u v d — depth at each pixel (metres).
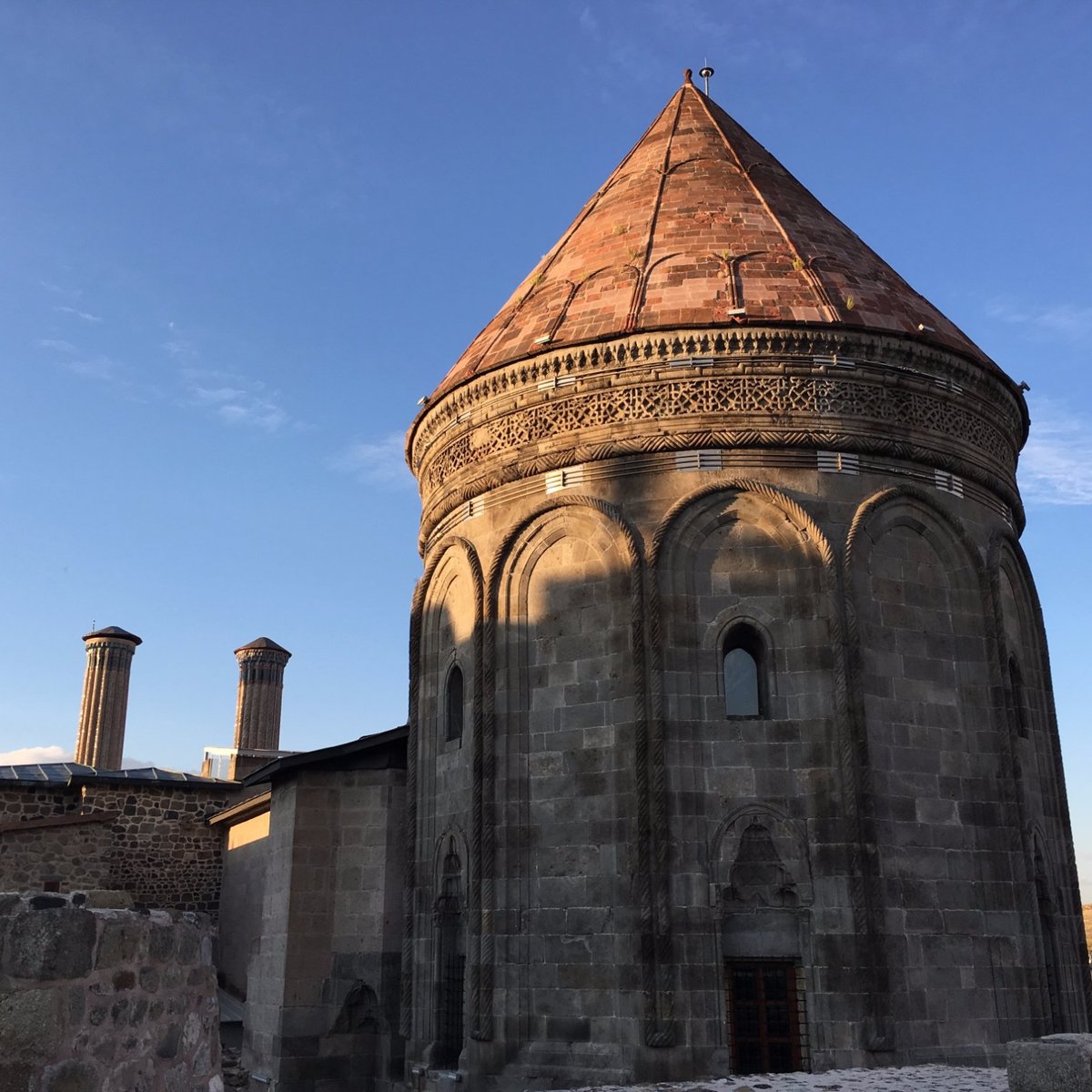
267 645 55.06
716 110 26.97
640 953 16.95
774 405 19.41
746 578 18.73
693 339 19.56
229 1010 27.88
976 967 17.59
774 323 19.44
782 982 16.94
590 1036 17.20
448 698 21.36
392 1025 21.80
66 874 28.59
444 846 20.39
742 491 19.02
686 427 19.39
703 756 17.89
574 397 20.23
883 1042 16.30
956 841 18.20
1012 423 22.05
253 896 28.70
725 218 22.58
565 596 19.50
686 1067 16.33
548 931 18.06
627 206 23.78
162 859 31.56
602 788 18.20
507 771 19.22
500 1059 17.70
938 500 19.86
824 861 17.22
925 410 20.17
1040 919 18.77
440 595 22.23
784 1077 15.14
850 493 19.20
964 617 19.61
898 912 17.22
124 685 52.81
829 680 18.02
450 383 22.22
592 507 19.45
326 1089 21.67
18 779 30.62
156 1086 8.43
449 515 22.19
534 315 21.98
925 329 20.50
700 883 17.22
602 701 18.61
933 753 18.48
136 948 8.13
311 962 22.30
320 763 23.14
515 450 20.77
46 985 7.20
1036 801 19.95
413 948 20.64
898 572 19.25
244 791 32.84
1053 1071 10.59
